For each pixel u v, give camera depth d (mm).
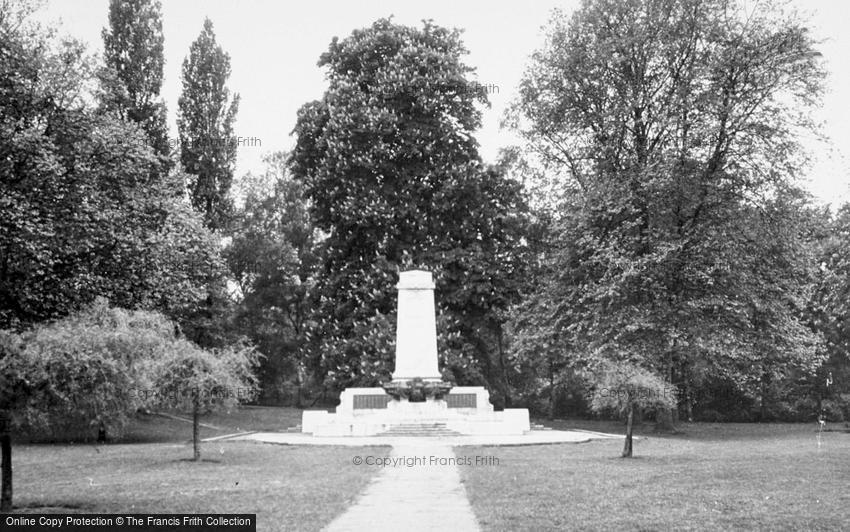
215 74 61250
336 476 24781
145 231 34219
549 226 52531
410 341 47344
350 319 54344
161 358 27562
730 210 44562
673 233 43938
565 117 50062
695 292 44938
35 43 30531
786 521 16609
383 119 54312
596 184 46594
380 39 58625
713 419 67250
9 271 27594
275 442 37906
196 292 39562
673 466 26859
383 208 53562
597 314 43906
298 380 74125
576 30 48719
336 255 56969
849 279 31578
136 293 33625
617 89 48156
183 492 21406
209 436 47156
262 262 71375
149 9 57719
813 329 57406
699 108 44312
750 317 44812
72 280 29312
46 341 17234
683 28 46469
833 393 65125
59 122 29469
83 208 28969
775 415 66500
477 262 54031
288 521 16938
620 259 41562
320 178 55406
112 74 32344
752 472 24531
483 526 16406
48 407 17312
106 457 32062
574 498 20000
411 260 53156
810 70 44438
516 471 25781
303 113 58688
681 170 44000
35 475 26156
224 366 30312
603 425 57625
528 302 49844
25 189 27734
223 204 61562
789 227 44406
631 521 16766
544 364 64875
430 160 56156
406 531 15891
